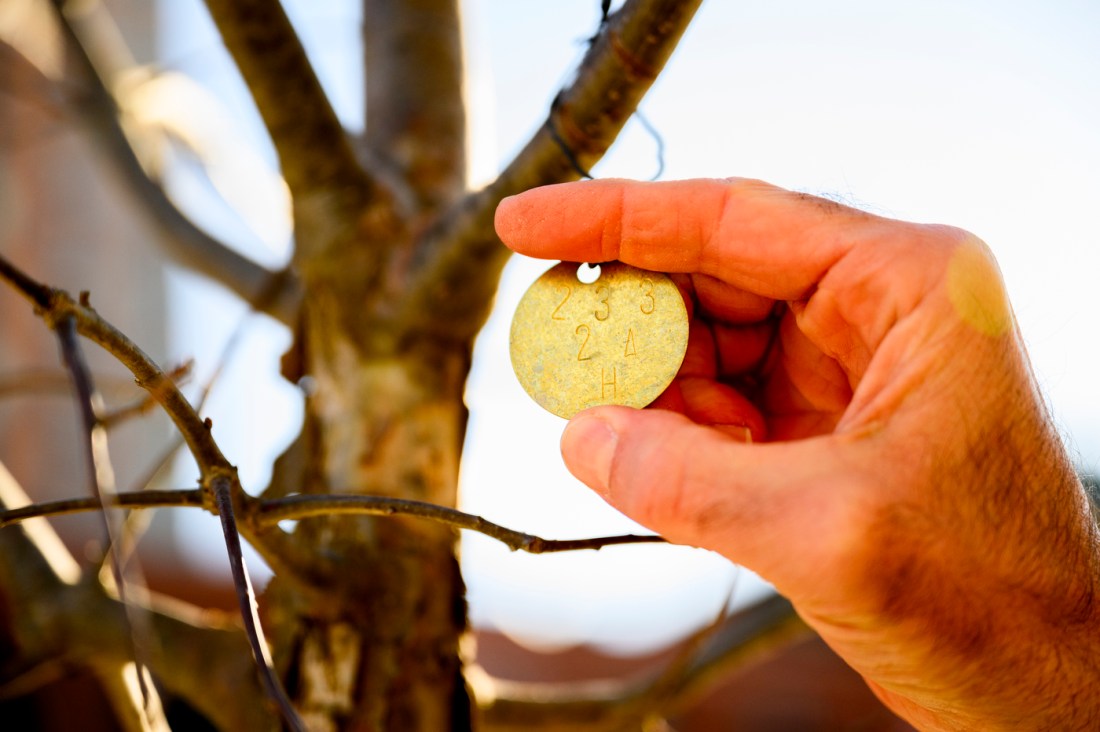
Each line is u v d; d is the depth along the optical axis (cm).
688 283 39
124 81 58
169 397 31
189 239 56
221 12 40
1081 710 36
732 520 33
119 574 30
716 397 39
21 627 45
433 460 45
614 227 36
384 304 45
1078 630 36
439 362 46
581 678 94
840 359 37
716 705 90
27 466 117
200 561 94
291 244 50
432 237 44
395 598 43
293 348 47
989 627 34
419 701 42
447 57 50
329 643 42
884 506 33
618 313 37
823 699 89
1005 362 34
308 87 42
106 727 67
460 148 49
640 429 34
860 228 35
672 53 37
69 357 30
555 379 37
